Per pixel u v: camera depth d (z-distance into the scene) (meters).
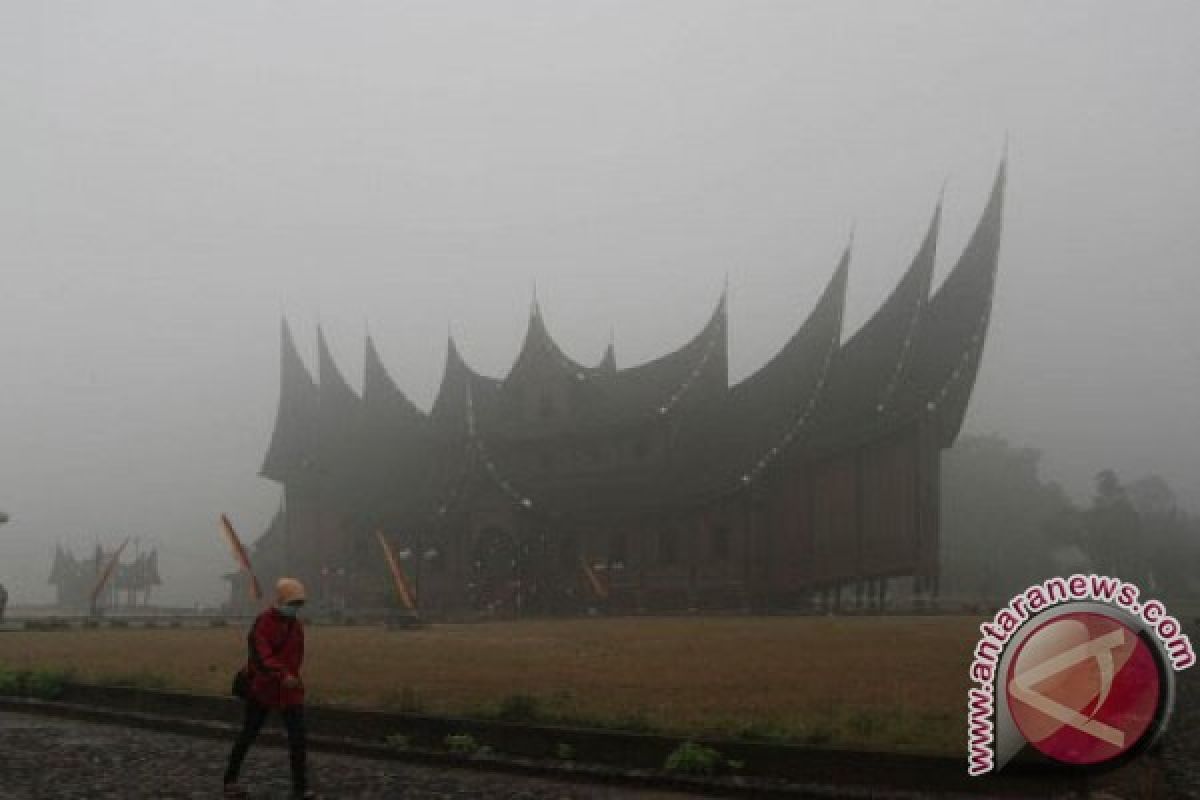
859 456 72.44
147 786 9.19
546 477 88.62
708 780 9.03
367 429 103.44
